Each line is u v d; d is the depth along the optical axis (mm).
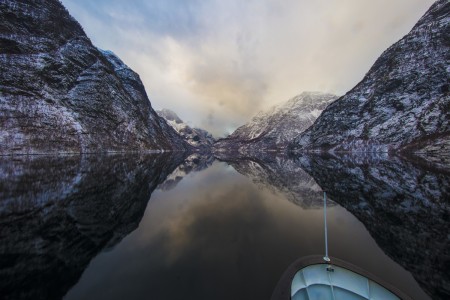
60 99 121562
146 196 31656
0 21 118562
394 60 188500
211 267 12578
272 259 13586
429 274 11625
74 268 12141
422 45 173375
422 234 17562
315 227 19766
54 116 108938
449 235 17297
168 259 13539
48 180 36438
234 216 23281
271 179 54094
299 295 9523
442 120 124750
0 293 9641
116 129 149625
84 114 130000
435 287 10445
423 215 22422
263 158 170000
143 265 12734
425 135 125875
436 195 30578
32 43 126500
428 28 181000
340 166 80000
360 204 27703
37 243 14867
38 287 10219
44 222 18672
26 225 17859
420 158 98312
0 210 21141
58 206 23188
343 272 10570
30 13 135250
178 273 11891
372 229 18984
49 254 13492
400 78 170625
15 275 11117
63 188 31469
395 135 144125
